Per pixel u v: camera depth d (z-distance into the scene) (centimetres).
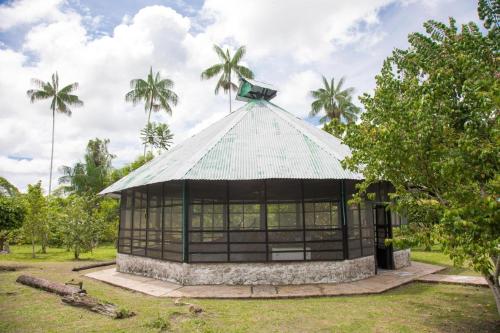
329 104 3978
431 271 1270
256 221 1755
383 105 682
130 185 1317
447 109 576
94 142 4219
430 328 683
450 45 629
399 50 734
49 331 677
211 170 1091
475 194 516
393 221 1389
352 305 853
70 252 2453
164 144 3550
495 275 650
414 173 631
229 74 3525
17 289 1064
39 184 2194
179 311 798
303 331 676
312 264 1088
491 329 673
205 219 1583
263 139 1282
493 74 559
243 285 1070
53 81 3984
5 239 2366
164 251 1194
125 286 1088
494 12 598
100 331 675
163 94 3719
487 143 500
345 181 1138
